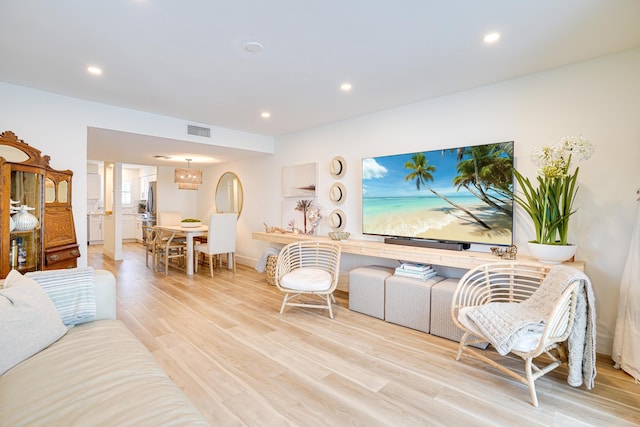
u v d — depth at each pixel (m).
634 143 2.25
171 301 3.60
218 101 3.38
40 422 0.99
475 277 2.81
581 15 1.82
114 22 1.90
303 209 4.64
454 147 3.09
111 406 1.07
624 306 2.17
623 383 1.99
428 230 3.20
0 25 1.92
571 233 2.50
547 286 2.03
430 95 3.20
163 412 1.05
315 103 3.45
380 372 2.12
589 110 2.42
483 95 2.94
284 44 2.17
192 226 5.76
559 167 2.22
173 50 2.26
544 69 2.58
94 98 3.26
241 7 1.75
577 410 1.73
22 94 2.94
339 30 2.00
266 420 1.64
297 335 2.70
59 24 1.92
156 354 2.34
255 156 5.49
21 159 2.61
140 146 4.55
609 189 2.34
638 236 2.11
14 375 1.26
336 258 3.35
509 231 2.69
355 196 3.99
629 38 2.09
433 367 2.19
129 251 7.38
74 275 1.84
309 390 1.91
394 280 2.98
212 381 1.99
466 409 1.74
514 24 1.93
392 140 3.62
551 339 1.77
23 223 2.58
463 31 2.01
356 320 3.07
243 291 4.05
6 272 2.38
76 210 3.26
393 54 2.32
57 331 1.56
